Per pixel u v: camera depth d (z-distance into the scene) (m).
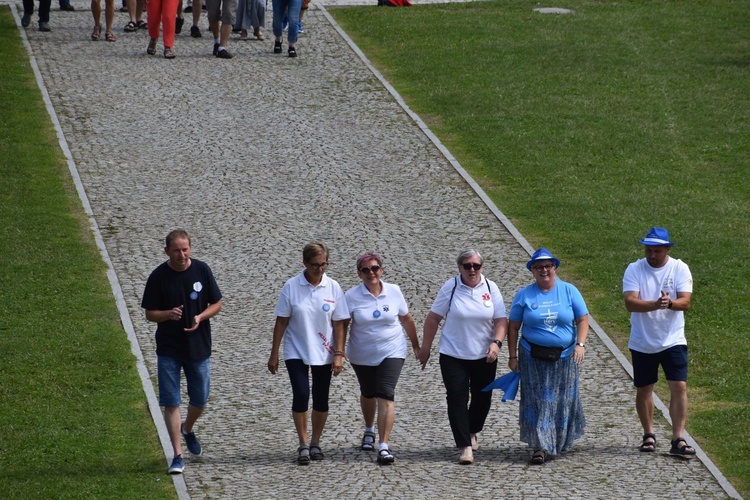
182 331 35.91
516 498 34.72
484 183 68.69
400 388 44.62
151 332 48.91
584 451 38.94
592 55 93.56
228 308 51.72
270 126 76.25
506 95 83.69
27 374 44.31
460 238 60.41
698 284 54.75
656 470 37.22
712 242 59.66
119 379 44.34
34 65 85.44
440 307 38.00
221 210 62.97
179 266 35.69
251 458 38.06
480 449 39.12
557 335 37.38
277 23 91.19
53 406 41.94
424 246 59.12
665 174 70.12
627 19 105.44
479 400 38.50
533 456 37.66
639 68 90.56
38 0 105.75
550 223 62.72
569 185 68.19
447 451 38.84
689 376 45.84
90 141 72.19
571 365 37.72
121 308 51.03
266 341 48.53
